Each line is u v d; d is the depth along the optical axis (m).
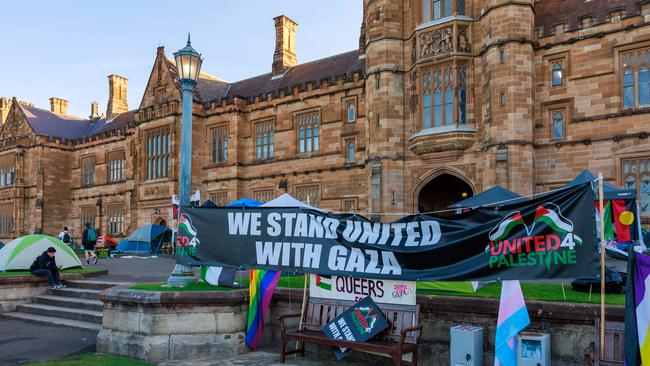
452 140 26.81
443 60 27.47
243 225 11.89
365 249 10.37
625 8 24.66
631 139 23.62
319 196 34.62
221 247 12.10
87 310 16.06
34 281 18.25
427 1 28.88
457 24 27.28
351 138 33.53
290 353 11.14
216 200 39.81
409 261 9.88
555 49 25.91
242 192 38.69
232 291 11.93
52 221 52.69
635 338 7.71
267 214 11.65
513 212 8.97
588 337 9.01
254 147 38.78
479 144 26.72
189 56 13.48
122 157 49.66
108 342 11.93
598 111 24.66
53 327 15.11
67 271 21.00
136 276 20.78
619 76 24.28
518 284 8.88
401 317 9.97
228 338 11.68
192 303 11.52
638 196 23.38
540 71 26.27
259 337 12.16
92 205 51.91
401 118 29.17
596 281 11.38
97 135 52.00
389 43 29.39
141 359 11.26
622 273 12.97
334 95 34.50
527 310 9.47
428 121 28.17
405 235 10.03
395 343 9.67
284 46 43.12
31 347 12.54
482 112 26.41
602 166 24.30
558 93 25.70
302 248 11.05
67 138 57.72
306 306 11.49
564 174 25.20
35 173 52.88
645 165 23.31
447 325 10.29
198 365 10.77
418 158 28.50
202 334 11.54
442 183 34.16
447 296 10.48
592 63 24.95
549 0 29.58
